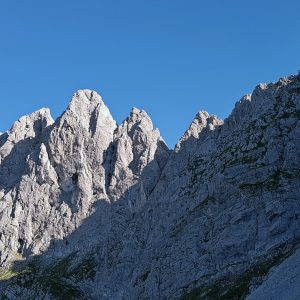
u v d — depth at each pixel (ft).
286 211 646.74
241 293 574.97
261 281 568.82
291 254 586.45
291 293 500.33
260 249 640.58
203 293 629.51
